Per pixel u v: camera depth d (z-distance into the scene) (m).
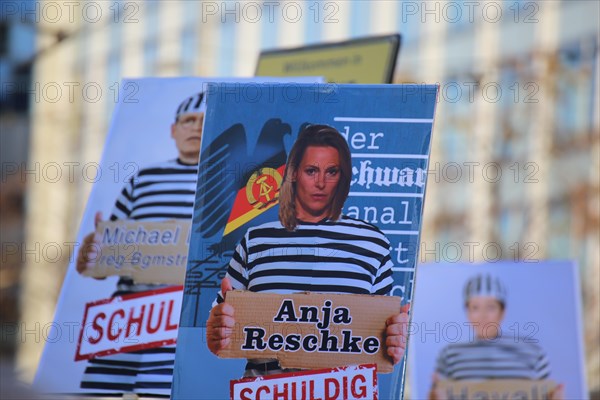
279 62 15.97
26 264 25.19
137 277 10.88
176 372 8.20
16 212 25.55
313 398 8.10
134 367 10.69
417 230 8.25
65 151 25.59
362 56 14.87
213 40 27.17
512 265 13.47
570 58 27.41
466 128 28.03
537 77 27.39
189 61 26.98
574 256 27.00
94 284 10.94
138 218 11.04
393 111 8.42
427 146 8.35
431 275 13.57
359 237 8.27
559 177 27.27
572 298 13.29
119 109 11.32
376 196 8.34
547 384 13.14
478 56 28.11
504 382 13.25
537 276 13.39
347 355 8.12
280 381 8.14
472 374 13.27
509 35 27.86
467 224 27.89
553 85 27.36
